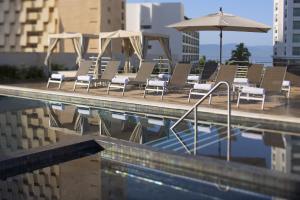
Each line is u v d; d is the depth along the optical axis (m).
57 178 5.20
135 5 84.44
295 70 12.61
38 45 48.41
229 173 4.95
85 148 6.40
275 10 78.38
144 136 7.17
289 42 68.81
